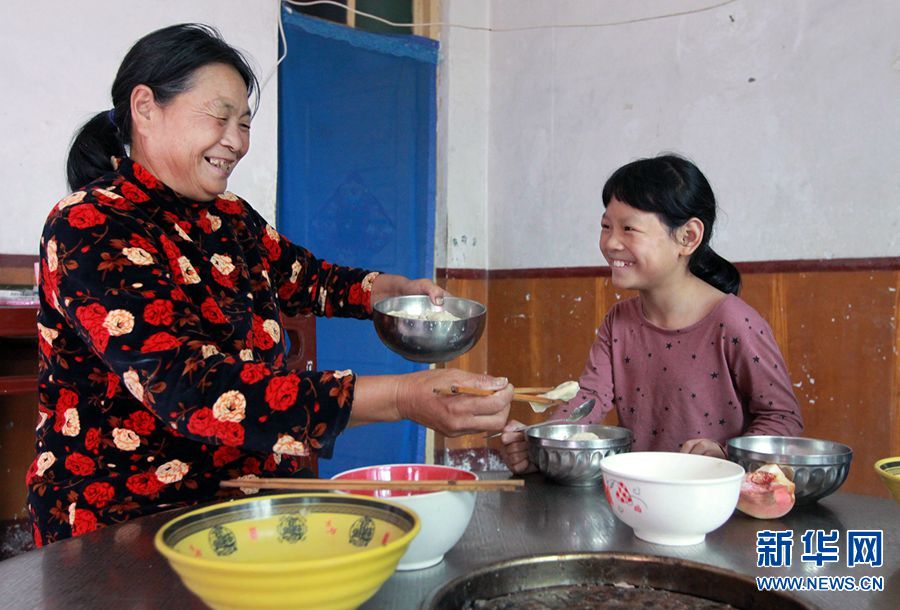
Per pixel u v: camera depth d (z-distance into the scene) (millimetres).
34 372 2443
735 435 1664
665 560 906
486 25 3871
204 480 1262
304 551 820
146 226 1205
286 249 1764
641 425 1775
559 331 3621
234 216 1488
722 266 1789
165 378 1014
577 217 3539
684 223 1616
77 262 1093
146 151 1296
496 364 3912
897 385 2545
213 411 999
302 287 1788
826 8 2709
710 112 3064
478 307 1664
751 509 1108
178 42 1259
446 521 883
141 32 2721
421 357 1532
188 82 1257
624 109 3354
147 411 1228
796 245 2812
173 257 1238
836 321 2701
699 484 954
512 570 904
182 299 1113
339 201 3447
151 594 828
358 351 3588
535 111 3701
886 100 2555
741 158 2979
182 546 747
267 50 2996
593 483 1303
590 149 3482
